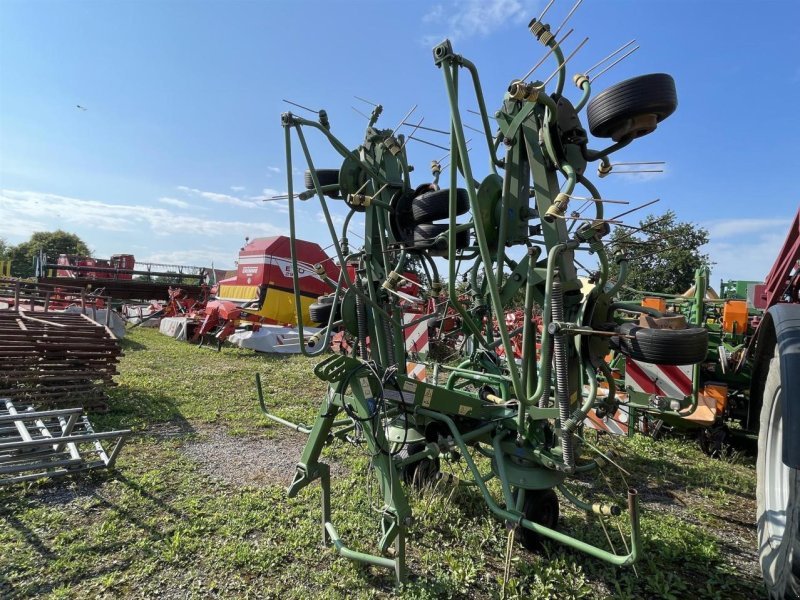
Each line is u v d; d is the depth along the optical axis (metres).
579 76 3.09
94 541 3.21
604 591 2.91
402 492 2.91
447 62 2.54
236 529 3.39
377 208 3.94
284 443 5.33
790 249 4.28
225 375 8.96
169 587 2.79
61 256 20.73
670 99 2.69
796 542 2.48
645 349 2.75
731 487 4.57
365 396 3.03
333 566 2.97
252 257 13.91
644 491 4.43
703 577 3.09
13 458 4.04
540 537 3.23
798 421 2.42
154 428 5.70
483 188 3.27
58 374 6.32
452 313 5.00
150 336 14.74
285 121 3.20
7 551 3.07
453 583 2.86
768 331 3.40
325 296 4.61
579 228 2.99
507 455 3.34
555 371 2.77
